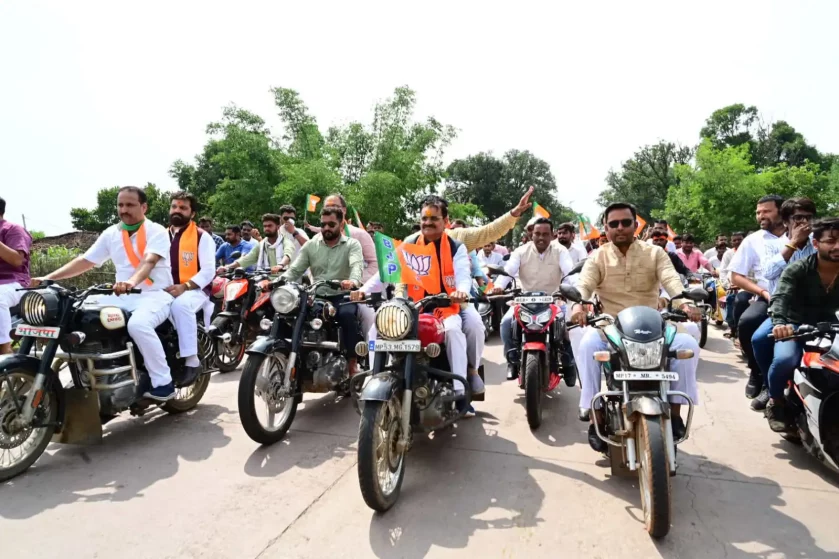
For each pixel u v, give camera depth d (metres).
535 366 4.18
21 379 3.63
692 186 30.02
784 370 3.54
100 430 3.76
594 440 3.36
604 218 3.77
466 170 54.06
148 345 3.96
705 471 3.46
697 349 3.15
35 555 2.56
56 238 25.58
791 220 4.36
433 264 4.04
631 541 2.66
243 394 3.67
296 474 3.44
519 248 5.63
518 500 3.09
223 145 24.14
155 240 4.34
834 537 2.68
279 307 4.05
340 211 4.86
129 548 2.62
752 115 50.50
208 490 3.22
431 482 3.33
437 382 3.56
